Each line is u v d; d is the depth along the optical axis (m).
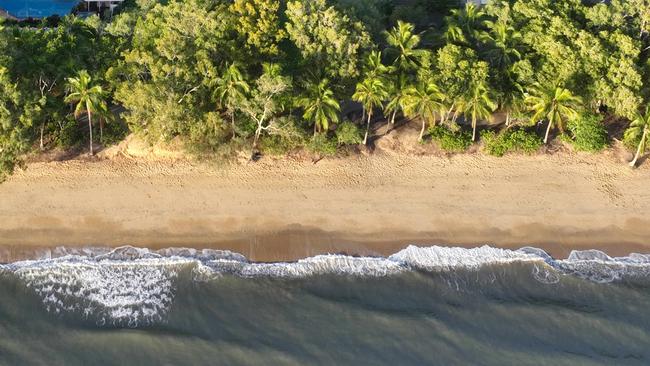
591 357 52.34
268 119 65.19
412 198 64.06
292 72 64.50
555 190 65.31
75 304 54.50
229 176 64.62
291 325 53.81
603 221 63.12
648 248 61.25
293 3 64.94
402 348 52.56
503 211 63.47
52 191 62.56
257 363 51.06
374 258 59.16
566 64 65.31
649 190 65.75
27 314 53.69
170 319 53.84
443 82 64.38
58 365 50.44
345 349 52.28
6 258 57.66
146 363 50.78
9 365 50.31
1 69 56.88
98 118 66.44
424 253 59.84
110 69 61.25
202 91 63.06
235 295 55.84
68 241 59.06
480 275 58.31
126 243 59.22
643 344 53.41
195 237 60.03
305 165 65.94
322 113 63.28
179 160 65.38
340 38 63.12
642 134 65.75
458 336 53.56
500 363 51.78
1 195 61.88
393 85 64.75
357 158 66.81
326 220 61.94
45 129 64.94
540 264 59.38
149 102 59.88
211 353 51.59
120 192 62.88
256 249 59.50
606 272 59.06
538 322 54.78
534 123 67.06
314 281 57.25
